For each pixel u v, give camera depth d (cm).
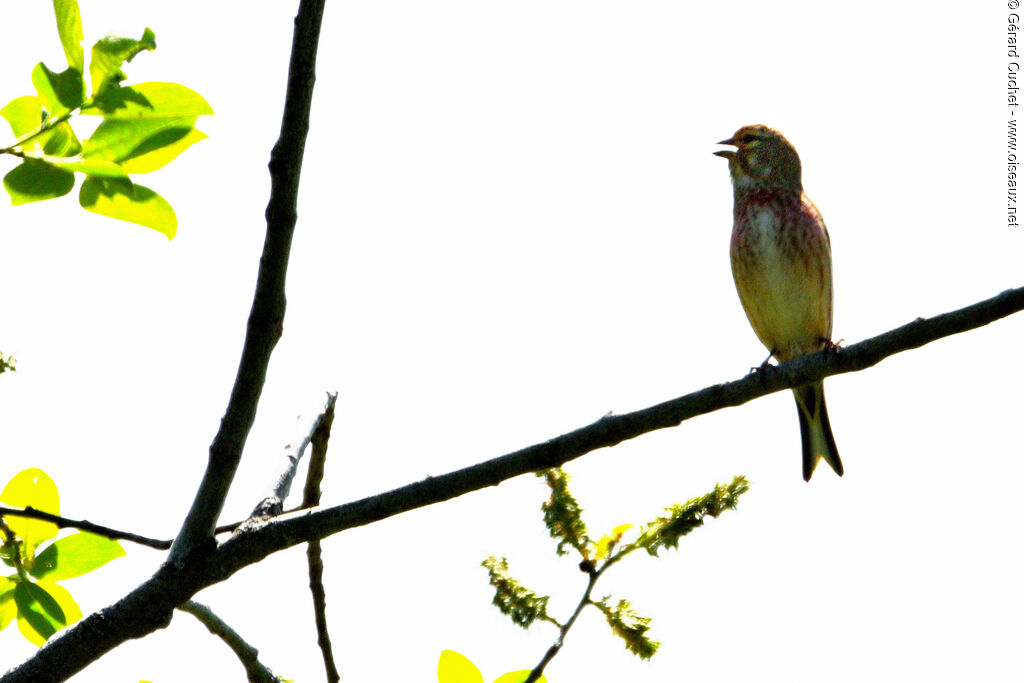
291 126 483
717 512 469
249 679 624
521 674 507
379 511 549
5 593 534
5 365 524
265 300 506
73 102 437
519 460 559
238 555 540
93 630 522
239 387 519
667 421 575
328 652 575
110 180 454
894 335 576
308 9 473
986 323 566
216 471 527
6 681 514
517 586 472
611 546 475
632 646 467
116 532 531
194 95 448
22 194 443
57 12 435
